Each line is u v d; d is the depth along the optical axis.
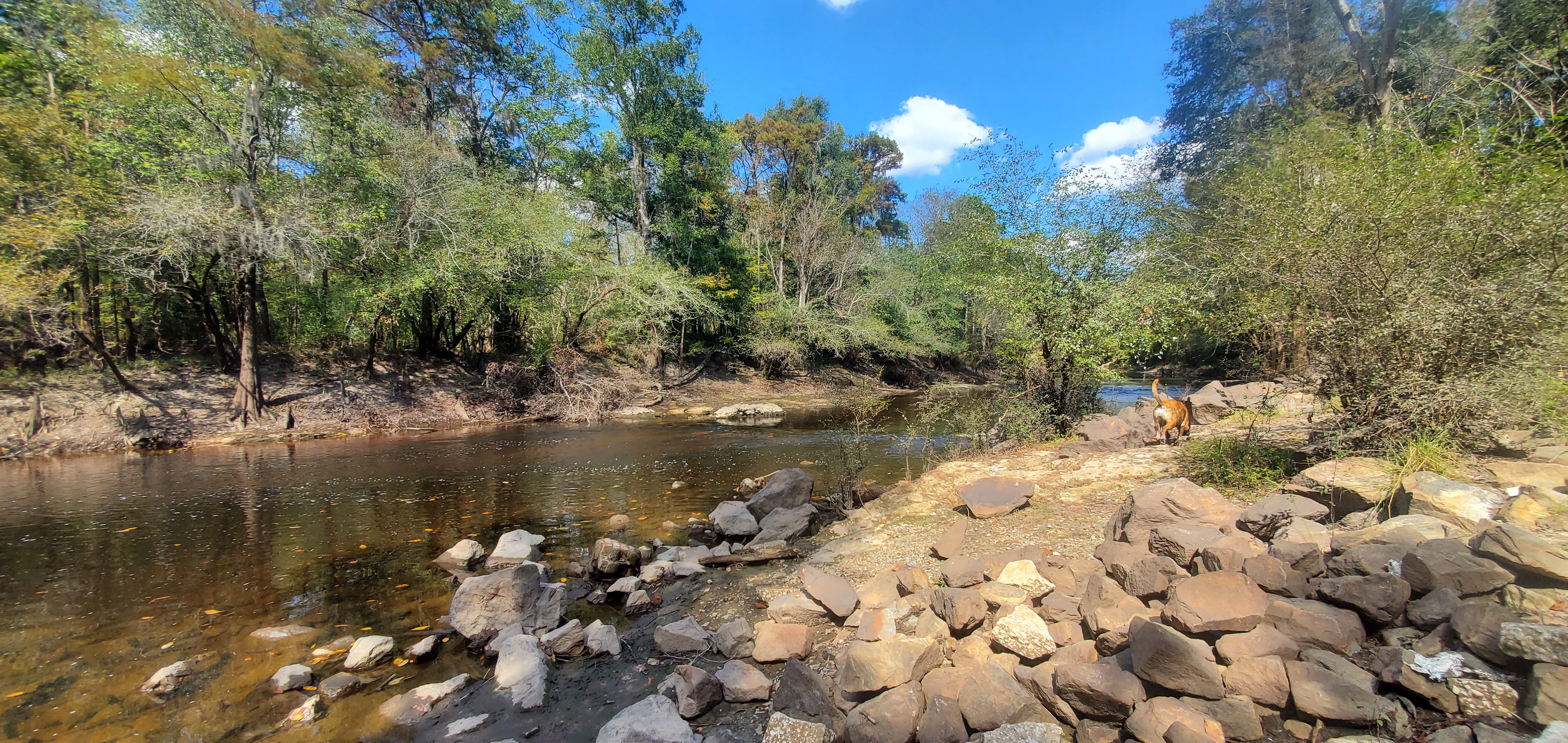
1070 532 5.53
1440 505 3.88
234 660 4.49
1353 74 16.64
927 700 3.34
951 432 11.79
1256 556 3.65
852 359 37.94
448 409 19.16
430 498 9.49
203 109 13.98
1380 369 4.91
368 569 6.43
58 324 13.74
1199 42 24.83
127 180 13.60
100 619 5.20
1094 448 8.08
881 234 51.72
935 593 4.36
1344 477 4.71
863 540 6.42
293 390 17.56
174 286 15.22
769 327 31.00
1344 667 2.89
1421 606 3.07
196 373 16.81
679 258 29.45
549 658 4.44
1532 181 4.57
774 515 7.56
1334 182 5.32
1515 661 2.58
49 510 8.72
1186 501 4.54
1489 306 4.28
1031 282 9.30
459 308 21.03
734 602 5.35
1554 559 2.85
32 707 3.87
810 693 3.44
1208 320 7.20
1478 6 12.50
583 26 27.41
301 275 15.01
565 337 23.80
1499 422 4.57
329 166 16.11
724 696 3.80
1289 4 20.39
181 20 14.14
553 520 8.31
